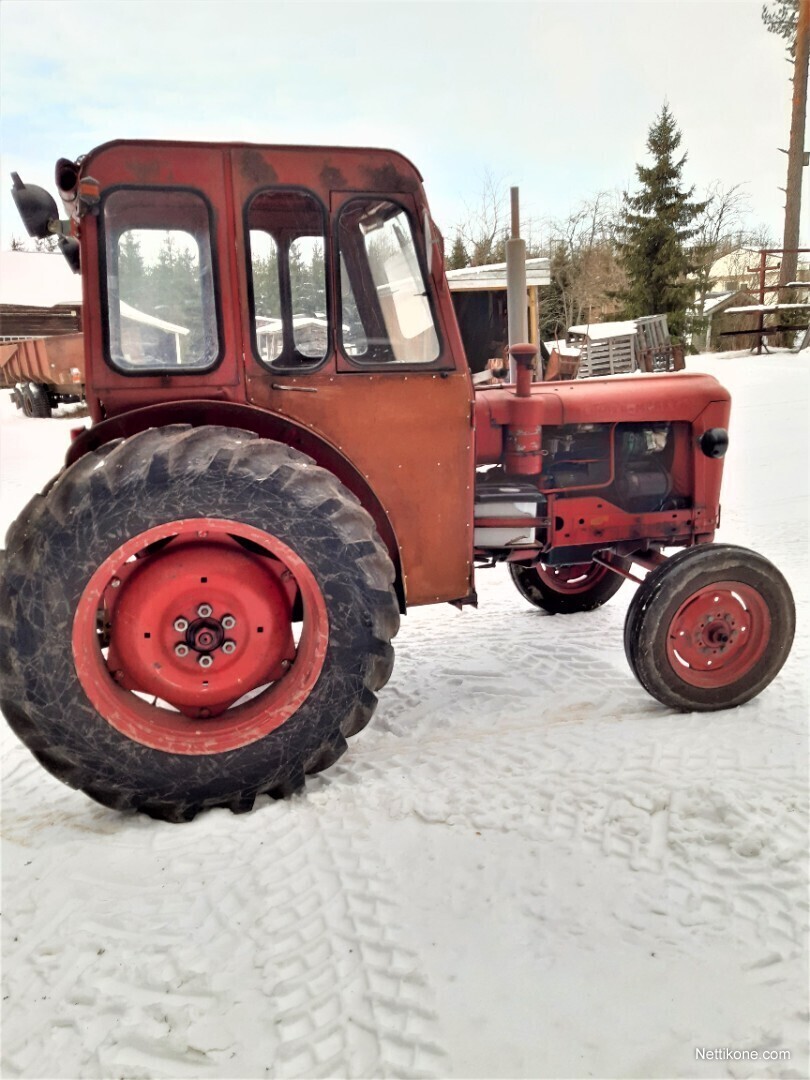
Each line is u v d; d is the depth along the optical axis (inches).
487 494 114.0
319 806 93.5
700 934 70.2
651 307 791.7
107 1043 61.9
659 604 107.9
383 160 93.2
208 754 89.8
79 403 603.8
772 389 445.4
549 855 82.0
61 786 103.4
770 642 112.7
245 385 92.8
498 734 110.5
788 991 63.7
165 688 92.6
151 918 75.3
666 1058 58.3
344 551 89.4
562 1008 63.0
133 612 90.5
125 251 88.4
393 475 100.4
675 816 86.9
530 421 115.7
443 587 106.2
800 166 655.8
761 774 94.6
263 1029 62.6
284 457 88.4
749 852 80.3
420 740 110.4
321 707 92.1
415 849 84.3
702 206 788.0
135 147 86.2
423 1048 60.0
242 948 71.1
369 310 100.0
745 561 109.3
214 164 88.3
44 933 74.0
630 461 131.6
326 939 71.5
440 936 71.3
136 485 83.5
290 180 90.5
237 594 92.1
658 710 115.5
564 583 161.2
